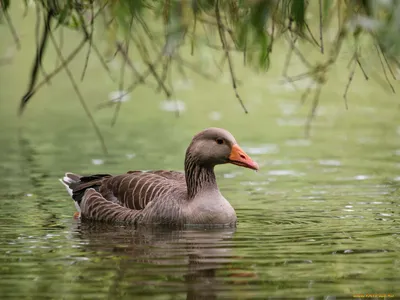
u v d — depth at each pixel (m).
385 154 21.97
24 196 16.84
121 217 14.87
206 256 11.66
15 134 25.66
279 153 22.41
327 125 27.30
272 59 37.97
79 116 29.52
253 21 11.10
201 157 14.44
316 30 15.66
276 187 17.80
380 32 9.98
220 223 14.17
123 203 15.20
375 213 14.86
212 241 12.84
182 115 29.61
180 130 26.38
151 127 27.03
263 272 10.70
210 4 11.87
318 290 9.85
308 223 14.09
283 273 10.62
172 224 14.41
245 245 12.43
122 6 11.55
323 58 34.91
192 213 14.28
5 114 30.00
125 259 11.48
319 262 11.22
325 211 15.12
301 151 22.66
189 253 11.91
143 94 34.78
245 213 15.17
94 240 12.99
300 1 10.96
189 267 10.98
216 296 9.61
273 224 14.11
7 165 20.47
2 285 10.12
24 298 9.58
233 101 33.00
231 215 14.29
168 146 23.39
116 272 10.70
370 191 17.12
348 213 14.90
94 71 39.25
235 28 11.97
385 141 24.11
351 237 12.88
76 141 24.30
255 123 27.83
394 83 32.94
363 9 11.29
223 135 14.51
